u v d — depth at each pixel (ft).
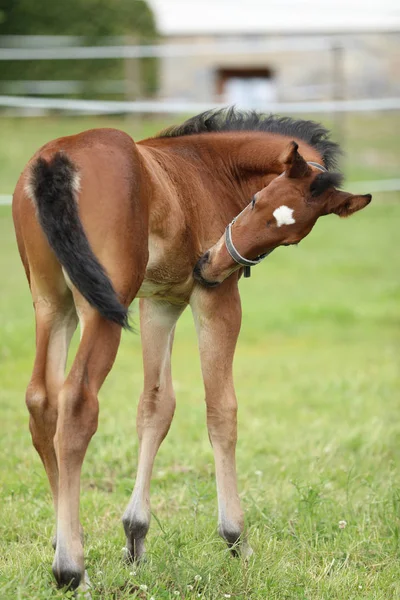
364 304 62.13
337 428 34.78
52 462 19.02
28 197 18.65
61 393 17.58
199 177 22.13
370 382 42.78
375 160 103.19
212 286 21.25
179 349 49.88
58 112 109.19
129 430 32.96
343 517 24.85
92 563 20.95
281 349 50.67
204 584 19.72
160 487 27.86
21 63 108.37
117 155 18.76
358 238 83.71
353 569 21.49
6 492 26.09
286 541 22.80
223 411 21.56
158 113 112.06
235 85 127.85
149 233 19.86
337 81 101.60
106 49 107.65
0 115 107.86
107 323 17.99
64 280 18.76
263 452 32.09
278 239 20.38
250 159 22.85
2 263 66.85
